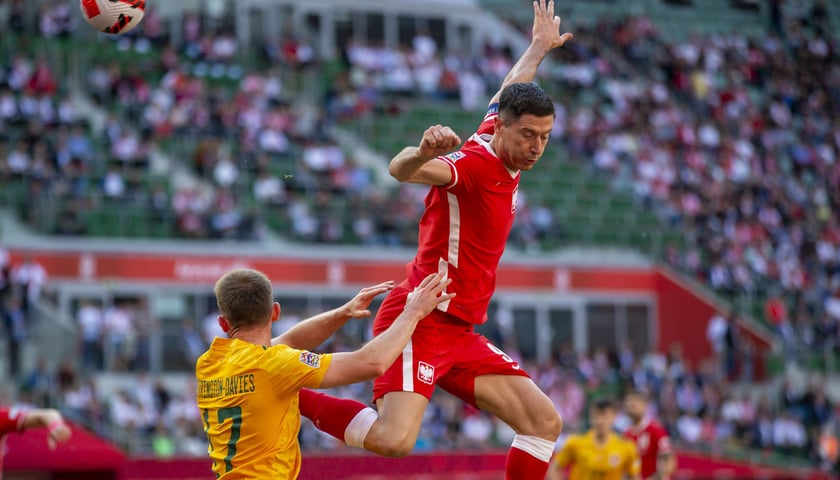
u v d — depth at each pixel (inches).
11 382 2460.6
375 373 709.3
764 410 3154.5
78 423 2314.2
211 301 3144.7
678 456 2581.2
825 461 3029.0
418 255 818.8
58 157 3154.5
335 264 3253.0
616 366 3341.5
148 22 3875.5
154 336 2721.5
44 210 3036.4
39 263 2960.1
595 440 1584.6
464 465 2127.2
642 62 4722.0
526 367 2979.8
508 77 860.0
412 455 2028.8
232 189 3302.2
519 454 810.8
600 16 5049.2
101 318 2802.7
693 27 5260.8
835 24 5580.7
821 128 4849.9
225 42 3927.2
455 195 779.4
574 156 4030.5
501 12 4933.6
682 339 3654.0
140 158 3294.8
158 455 2208.4
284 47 4001.0
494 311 3481.8
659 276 3693.4
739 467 2659.9
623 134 4237.2
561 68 4495.6
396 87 4094.5
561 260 3587.6
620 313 3659.0
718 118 4606.3
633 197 3922.2
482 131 814.5
